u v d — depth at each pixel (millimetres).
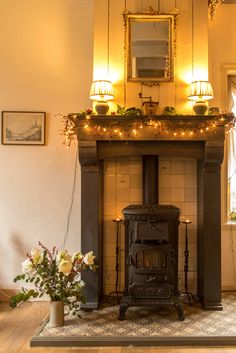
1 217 3578
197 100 3270
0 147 3582
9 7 3576
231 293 3576
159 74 3324
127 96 3330
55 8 3588
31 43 3584
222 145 3072
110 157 3197
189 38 3326
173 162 3555
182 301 3316
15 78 3580
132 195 3566
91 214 3180
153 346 2518
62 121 3572
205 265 3160
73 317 2943
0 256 3568
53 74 3588
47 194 3592
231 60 3639
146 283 2918
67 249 3570
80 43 3590
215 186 3176
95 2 3326
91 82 3588
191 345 2529
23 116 3572
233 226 3658
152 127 3076
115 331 2668
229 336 2562
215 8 3438
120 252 3557
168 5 3336
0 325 2895
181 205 3547
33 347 2514
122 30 3332
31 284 3541
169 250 2930
